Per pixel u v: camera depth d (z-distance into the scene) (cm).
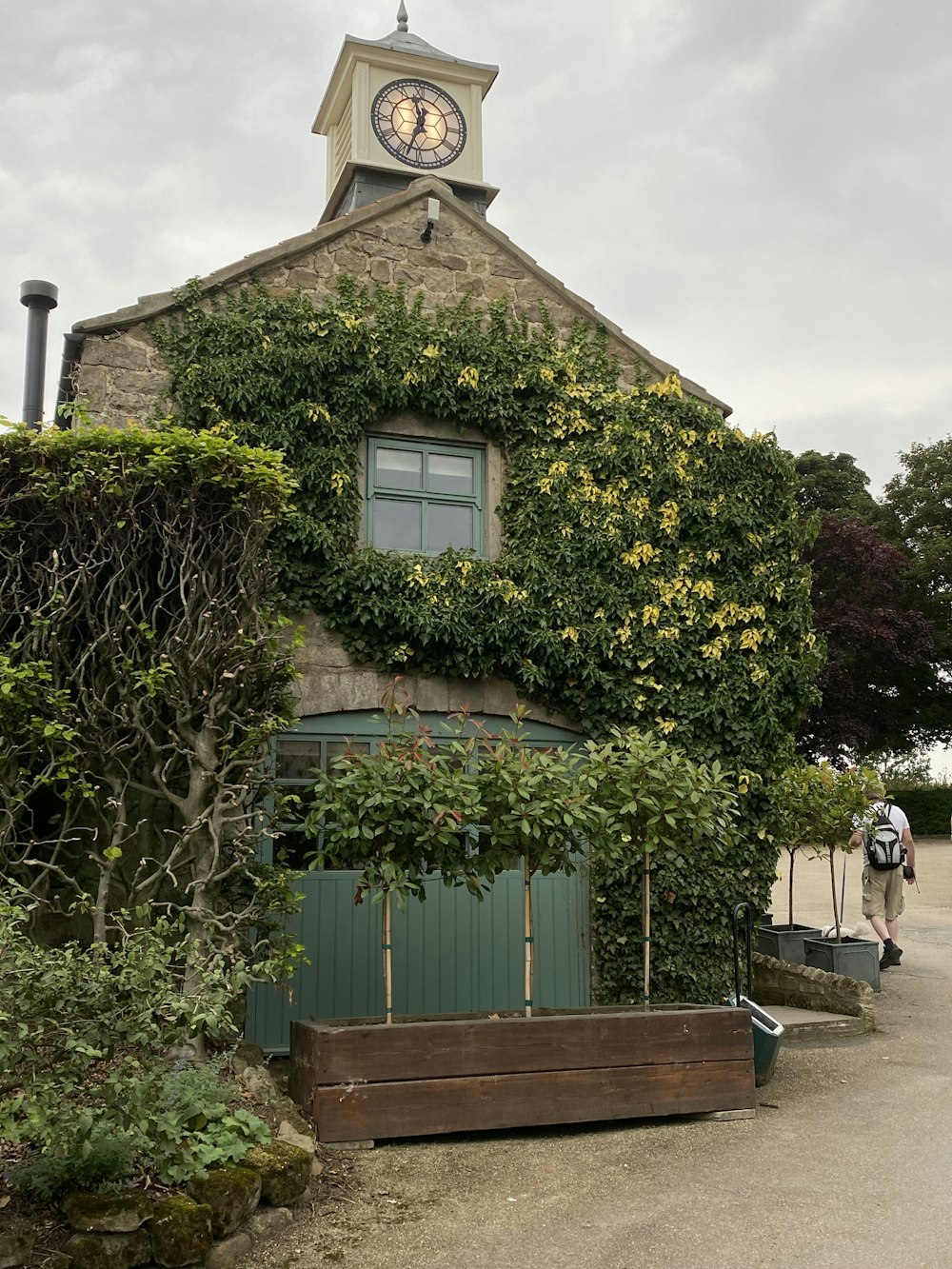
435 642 818
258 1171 450
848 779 1035
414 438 877
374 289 893
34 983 411
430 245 919
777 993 920
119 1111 421
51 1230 399
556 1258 419
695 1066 606
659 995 835
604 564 876
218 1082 534
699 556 892
